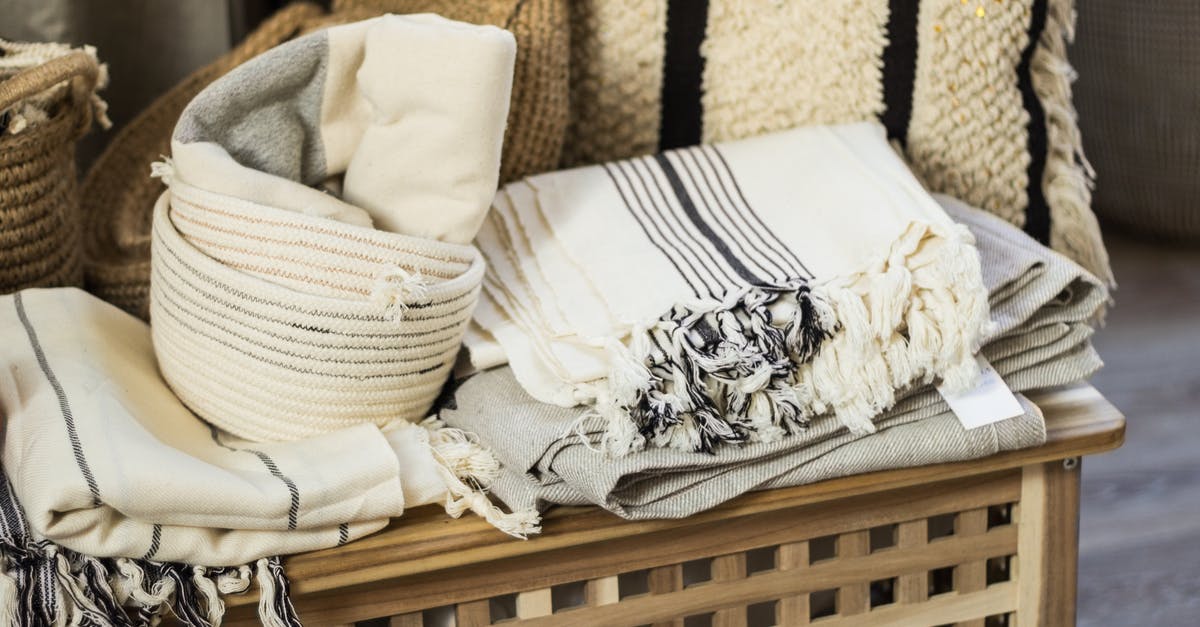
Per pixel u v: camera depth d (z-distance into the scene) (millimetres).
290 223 735
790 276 768
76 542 675
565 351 765
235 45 1322
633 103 1019
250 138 800
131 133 1104
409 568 734
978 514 844
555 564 777
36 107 875
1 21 1168
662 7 985
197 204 754
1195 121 1761
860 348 729
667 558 794
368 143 805
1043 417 796
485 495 757
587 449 726
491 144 773
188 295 760
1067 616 889
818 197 854
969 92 937
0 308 829
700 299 751
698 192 896
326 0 1396
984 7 912
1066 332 811
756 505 769
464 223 789
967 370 746
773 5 962
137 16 1243
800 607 838
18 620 665
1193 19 1694
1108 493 1374
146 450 690
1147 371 1601
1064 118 959
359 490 721
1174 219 1885
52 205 898
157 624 708
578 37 1007
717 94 1000
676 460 726
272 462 735
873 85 963
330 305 733
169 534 688
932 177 971
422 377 786
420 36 758
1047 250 818
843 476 775
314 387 760
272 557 713
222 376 771
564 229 870
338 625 753
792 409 733
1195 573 1239
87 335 814
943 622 872
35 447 693
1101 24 1785
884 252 757
